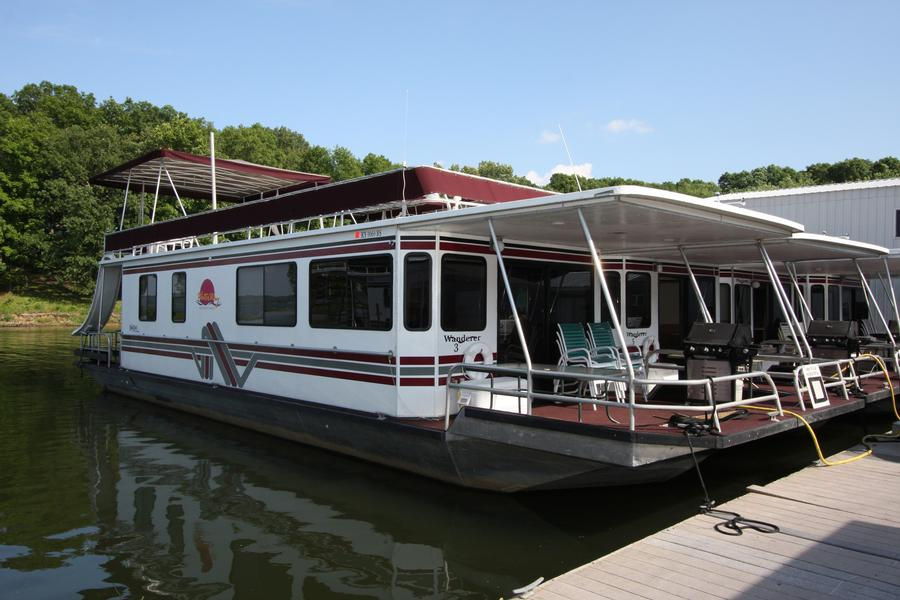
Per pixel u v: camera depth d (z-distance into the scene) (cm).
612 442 519
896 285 1552
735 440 532
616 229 653
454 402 690
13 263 3975
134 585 493
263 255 883
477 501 674
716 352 694
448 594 480
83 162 4153
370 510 650
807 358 770
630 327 920
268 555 548
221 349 965
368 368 715
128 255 1323
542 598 381
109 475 777
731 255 923
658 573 410
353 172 5566
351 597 475
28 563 530
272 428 907
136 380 1182
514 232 689
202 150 4175
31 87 6812
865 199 1580
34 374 1672
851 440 919
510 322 760
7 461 841
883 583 392
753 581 397
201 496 697
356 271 734
